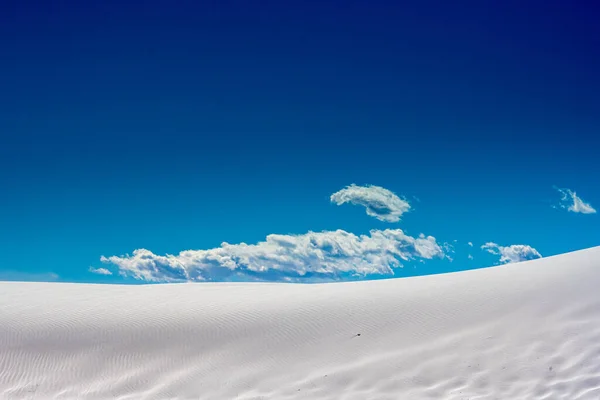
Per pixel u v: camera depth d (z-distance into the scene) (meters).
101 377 20.09
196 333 22.34
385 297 24.19
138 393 18.84
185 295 28.16
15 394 19.30
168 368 20.22
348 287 27.98
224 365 19.91
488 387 16.20
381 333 20.67
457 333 19.66
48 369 20.75
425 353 18.67
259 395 17.64
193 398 18.08
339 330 21.36
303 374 18.64
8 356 21.55
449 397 15.98
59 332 23.14
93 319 24.28
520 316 19.95
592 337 17.61
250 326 22.52
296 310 23.64
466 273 28.47
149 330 22.88
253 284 31.94
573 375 16.00
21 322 24.22
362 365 18.59
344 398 16.78
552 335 18.22
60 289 31.14
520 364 17.03
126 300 27.33
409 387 16.88
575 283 22.12
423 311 21.94
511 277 24.83
